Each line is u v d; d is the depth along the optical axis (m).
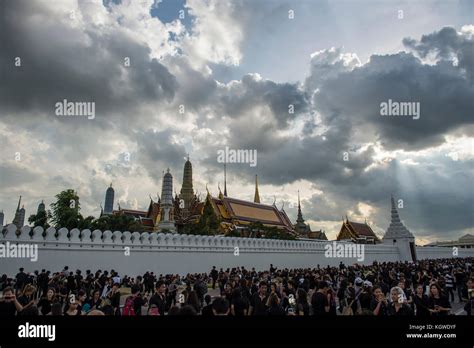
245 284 14.34
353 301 12.41
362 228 102.50
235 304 8.85
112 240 30.62
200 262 36.53
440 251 84.06
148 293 23.44
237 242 40.94
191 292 10.07
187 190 99.19
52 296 11.27
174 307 7.49
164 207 82.25
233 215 84.12
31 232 26.66
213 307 7.51
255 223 80.00
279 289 12.91
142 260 31.91
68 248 27.73
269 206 98.75
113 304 11.81
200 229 65.38
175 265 34.19
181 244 35.31
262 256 43.31
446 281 23.03
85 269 28.20
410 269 31.75
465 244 130.88
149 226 85.50
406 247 69.00
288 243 47.34
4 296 9.02
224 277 22.42
